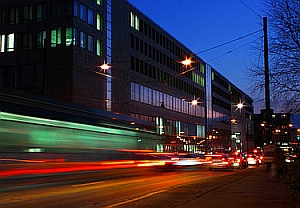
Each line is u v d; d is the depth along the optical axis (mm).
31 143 22891
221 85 122875
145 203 15633
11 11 64750
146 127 39688
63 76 59594
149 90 79000
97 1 65500
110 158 31156
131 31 74000
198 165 51062
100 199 17219
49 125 24469
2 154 20906
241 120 133500
